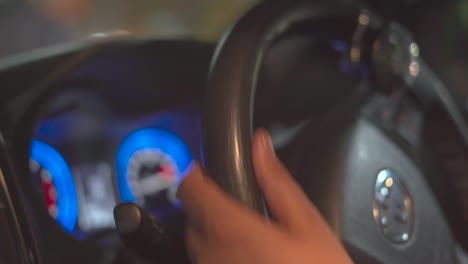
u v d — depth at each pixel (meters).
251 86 0.70
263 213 0.61
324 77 0.94
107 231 1.25
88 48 1.21
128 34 1.30
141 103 1.39
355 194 0.77
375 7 1.57
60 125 1.28
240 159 0.64
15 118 1.02
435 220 0.86
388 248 0.77
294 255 0.50
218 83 0.69
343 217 0.75
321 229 0.53
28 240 0.75
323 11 0.83
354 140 0.81
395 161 0.85
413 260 0.80
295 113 0.97
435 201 0.89
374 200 0.78
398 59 0.91
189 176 0.56
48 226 0.97
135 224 0.61
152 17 3.49
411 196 0.84
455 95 1.95
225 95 0.68
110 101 1.35
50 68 1.14
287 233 0.52
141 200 1.42
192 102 1.41
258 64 0.72
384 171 0.82
